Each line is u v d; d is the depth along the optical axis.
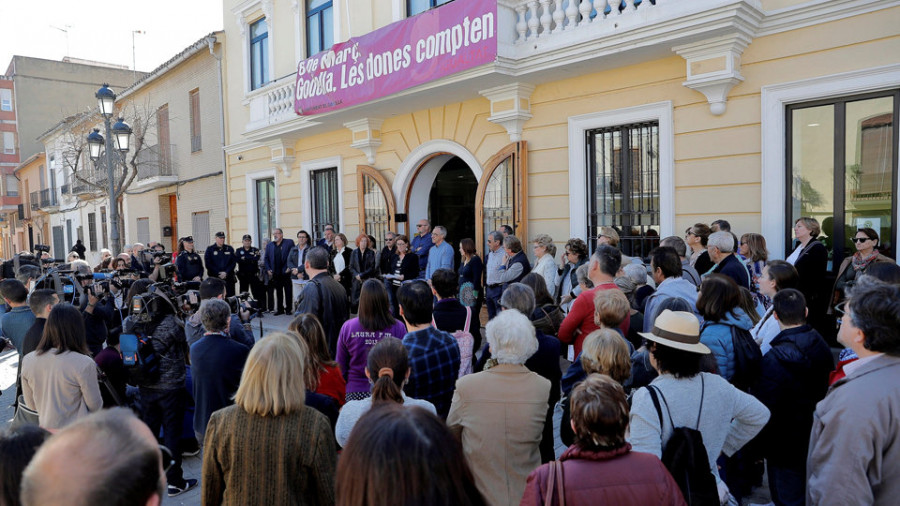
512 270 6.76
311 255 4.93
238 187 13.34
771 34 5.75
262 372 2.17
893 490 1.88
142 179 16.66
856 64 5.29
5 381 7.27
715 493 2.04
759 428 2.40
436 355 3.05
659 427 2.20
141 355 3.88
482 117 8.36
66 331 3.38
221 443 2.19
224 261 10.98
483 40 7.01
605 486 1.71
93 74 33.62
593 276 4.06
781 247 5.81
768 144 5.81
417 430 1.21
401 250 8.29
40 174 30.91
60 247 29.44
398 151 9.72
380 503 1.16
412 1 9.04
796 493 2.90
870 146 5.38
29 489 1.11
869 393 1.92
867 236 4.76
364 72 8.59
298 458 2.16
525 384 2.53
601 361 2.79
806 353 2.88
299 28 11.02
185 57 14.12
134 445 1.18
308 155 11.45
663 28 5.91
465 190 11.08
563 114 7.43
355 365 3.50
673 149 6.47
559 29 6.86
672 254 4.11
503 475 2.42
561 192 7.53
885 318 1.94
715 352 3.04
